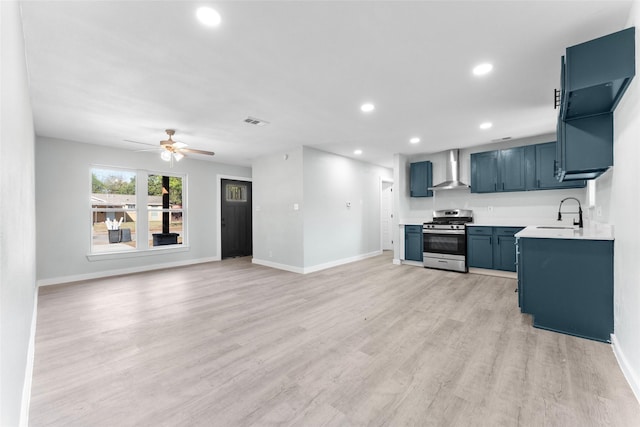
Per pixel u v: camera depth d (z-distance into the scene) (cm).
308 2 160
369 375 187
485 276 460
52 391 173
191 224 602
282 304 331
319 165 535
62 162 445
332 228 561
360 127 394
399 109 327
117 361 208
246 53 212
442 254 510
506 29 186
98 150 480
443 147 520
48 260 431
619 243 204
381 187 714
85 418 150
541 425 142
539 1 162
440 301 336
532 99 299
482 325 265
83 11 164
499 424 143
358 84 264
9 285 120
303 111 331
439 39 197
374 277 461
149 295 371
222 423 146
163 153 399
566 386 172
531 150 445
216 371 194
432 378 183
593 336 231
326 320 282
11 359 122
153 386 178
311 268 514
